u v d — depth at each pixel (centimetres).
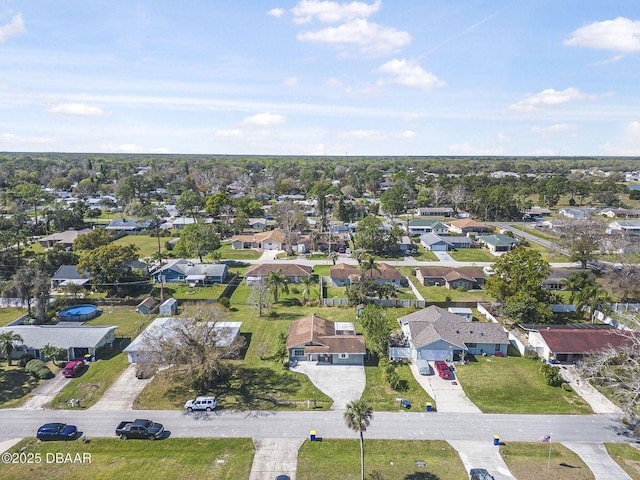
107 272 8475
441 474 3969
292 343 6134
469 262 11338
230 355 5794
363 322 7081
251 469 4012
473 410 4975
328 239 12888
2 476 3922
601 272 10075
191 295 8688
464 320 6788
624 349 5222
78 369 5756
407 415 4859
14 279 7600
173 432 4562
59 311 7681
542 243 13162
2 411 4900
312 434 4425
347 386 5453
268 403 5078
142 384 5475
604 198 19875
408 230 14638
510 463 4122
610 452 4291
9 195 18462
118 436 4497
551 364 6009
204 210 17900
